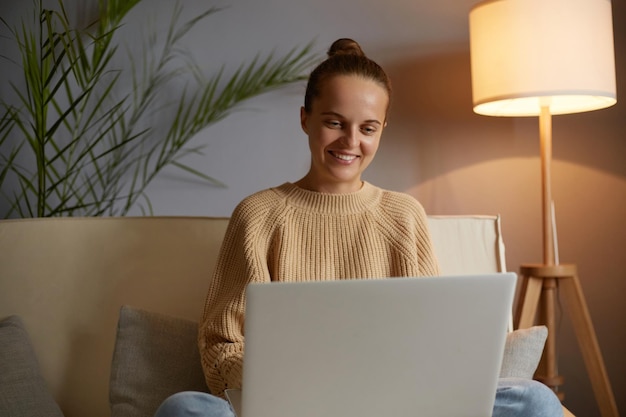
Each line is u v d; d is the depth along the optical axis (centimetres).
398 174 257
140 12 256
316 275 162
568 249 255
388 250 167
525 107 236
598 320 254
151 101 257
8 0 254
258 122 258
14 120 255
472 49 220
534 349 154
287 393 108
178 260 179
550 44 204
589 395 254
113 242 179
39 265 175
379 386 110
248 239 161
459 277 107
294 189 169
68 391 169
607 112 254
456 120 257
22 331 166
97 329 173
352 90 159
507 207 257
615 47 252
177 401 114
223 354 144
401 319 107
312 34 257
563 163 255
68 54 225
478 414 116
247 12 257
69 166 255
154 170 257
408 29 256
